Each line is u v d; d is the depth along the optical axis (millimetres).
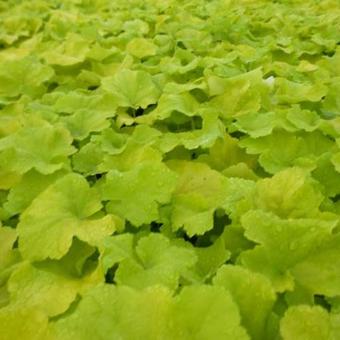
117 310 168
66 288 225
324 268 216
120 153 316
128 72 410
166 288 173
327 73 440
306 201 242
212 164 320
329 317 172
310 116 348
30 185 296
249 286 185
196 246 270
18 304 217
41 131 321
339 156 291
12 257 252
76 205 260
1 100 417
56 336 168
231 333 160
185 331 164
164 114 357
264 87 384
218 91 382
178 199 273
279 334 185
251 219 222
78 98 391
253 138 326
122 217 261
